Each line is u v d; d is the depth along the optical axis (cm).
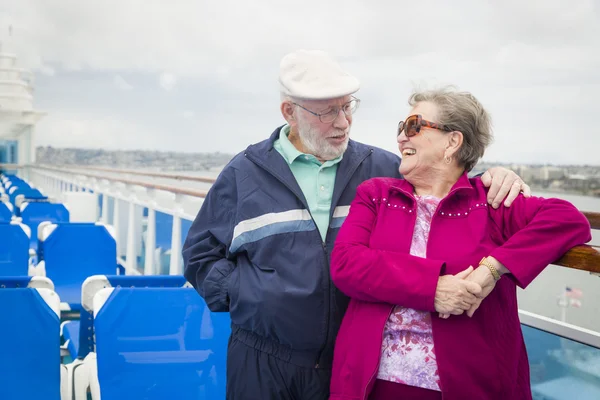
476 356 135
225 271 185
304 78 175
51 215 614
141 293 206
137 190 565
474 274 131
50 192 1614
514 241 132
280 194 180
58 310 201
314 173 184
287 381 175
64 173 1333
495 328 138
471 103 148
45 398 197
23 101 2400
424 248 144
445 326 136
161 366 206
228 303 183
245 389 180
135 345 205
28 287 216
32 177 2288
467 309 131
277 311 169
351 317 151
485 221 140
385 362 141
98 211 853
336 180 181
